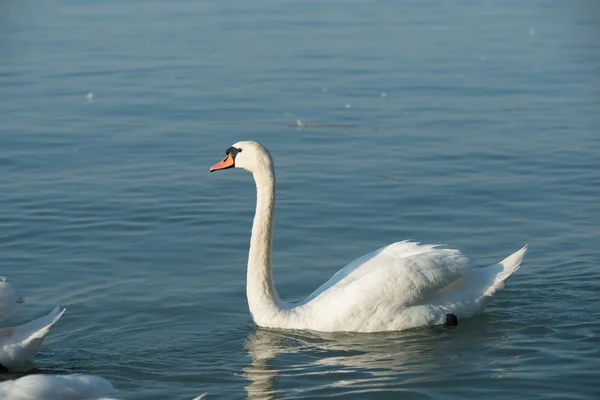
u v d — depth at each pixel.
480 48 30.53
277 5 38.00
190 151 20.50
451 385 10.43
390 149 20.62
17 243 15.40
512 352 11.38
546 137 21.22
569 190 17.89
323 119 22.95
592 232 15.78
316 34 32.47
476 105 24.11
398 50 30.20
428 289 12.53
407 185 18.28
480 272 13.03
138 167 19.38
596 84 25.94
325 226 16.30
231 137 21.48
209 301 13.40
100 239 15.62
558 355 11.20
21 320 12.77
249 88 25.80
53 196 17.59
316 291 13.10
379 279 12.45
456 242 15.59
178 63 28.55
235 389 10.48
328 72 27.53
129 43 31.22
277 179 18.73
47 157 19.97
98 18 35.50
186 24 34.22
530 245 15.34
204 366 11.23
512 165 19.39
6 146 20.67
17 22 35.00
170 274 14.34
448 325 12.48
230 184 18.52
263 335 12.27
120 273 14.35
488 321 12.58
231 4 38.25
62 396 8.50
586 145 20.58
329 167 19.44
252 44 31.00
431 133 21.75
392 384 10.48
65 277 14.17
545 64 28.31
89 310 13.05
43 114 23.30
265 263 12.59
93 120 22.81
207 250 15.28
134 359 11.45
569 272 14.12
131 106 24.03
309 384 10.59
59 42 31.47
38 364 11.31
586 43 30.98
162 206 17.16
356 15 35.84
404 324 12.41
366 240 15.72
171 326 12.58
